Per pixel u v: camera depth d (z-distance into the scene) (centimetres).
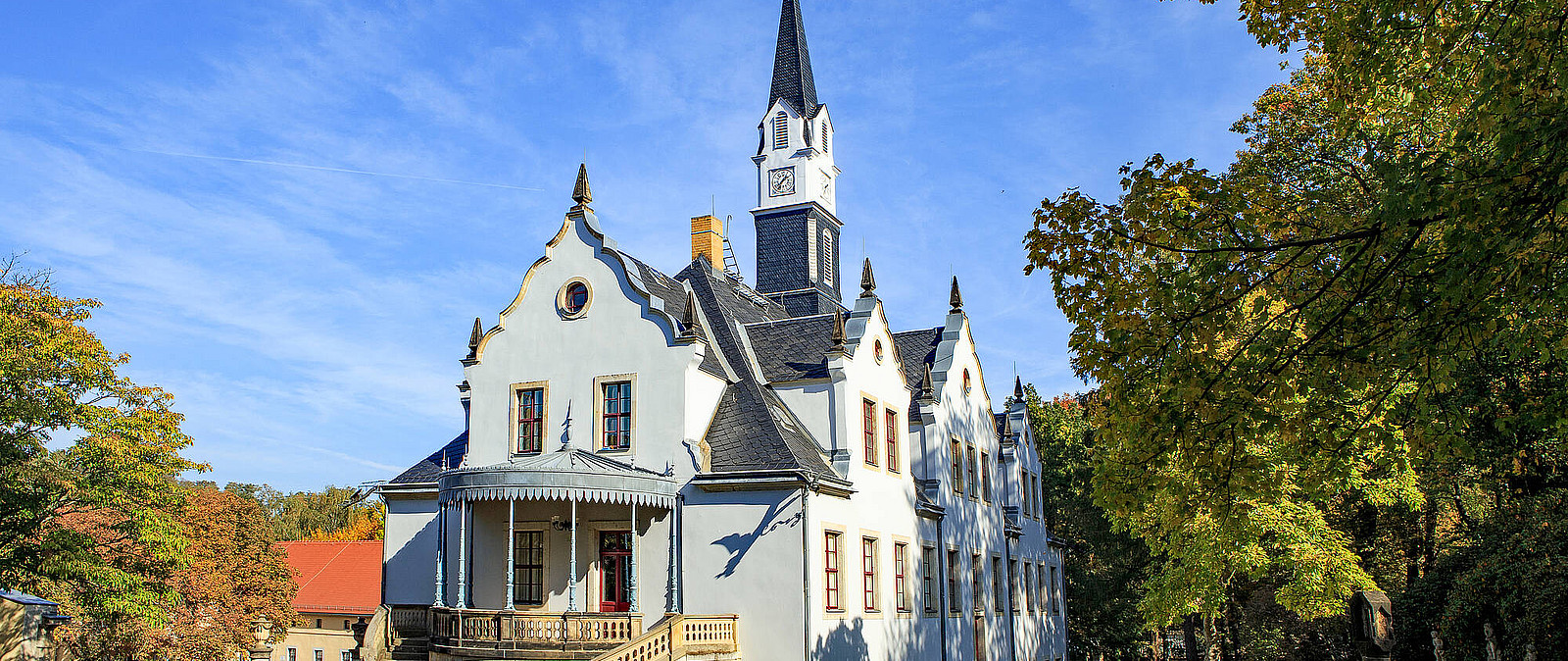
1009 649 4178
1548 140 1113
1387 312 1282
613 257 3031
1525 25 1220
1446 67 1451
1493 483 2689
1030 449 4866
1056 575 5116
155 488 2939
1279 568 3384
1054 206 1433
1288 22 1532
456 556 3091
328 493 10400
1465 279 1159
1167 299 1366
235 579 4131
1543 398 1416
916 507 3434
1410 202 1147
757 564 2711
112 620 3091
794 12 5000
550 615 2512
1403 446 1558
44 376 2842
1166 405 1387
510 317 3139
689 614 2650
